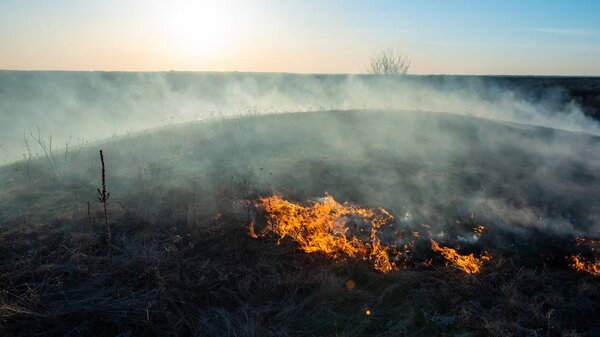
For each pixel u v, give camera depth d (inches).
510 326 145.7
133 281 172.7
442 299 166.6
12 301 152.9
